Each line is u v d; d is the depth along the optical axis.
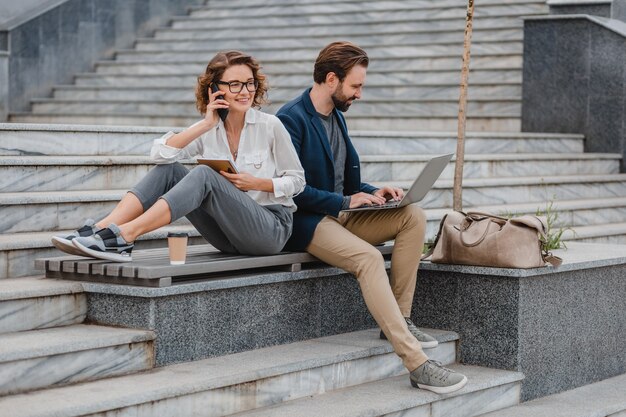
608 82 11.71
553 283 6.50
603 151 11.79
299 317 5.98
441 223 6.52
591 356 6.91
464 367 6.38
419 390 5.68
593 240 9.27
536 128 12.12
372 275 5.68
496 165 10.22
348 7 15.05
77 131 7.59
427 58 13.41
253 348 5.70
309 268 6.04
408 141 9.95
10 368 4.69
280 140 5.76
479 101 12.47
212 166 5.56
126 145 7.89
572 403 6.35
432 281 6.58
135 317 5.25
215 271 5.43
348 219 6.16
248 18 15.22
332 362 5.59
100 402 4.54
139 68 14.12
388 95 13.12
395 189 6.10
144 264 5.35
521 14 13.68
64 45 13.61
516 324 6.24
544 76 12.07
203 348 5.43
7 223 6.13
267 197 5.75
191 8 15.83
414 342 5.66
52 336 5.05
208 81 5.68
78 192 6.73
